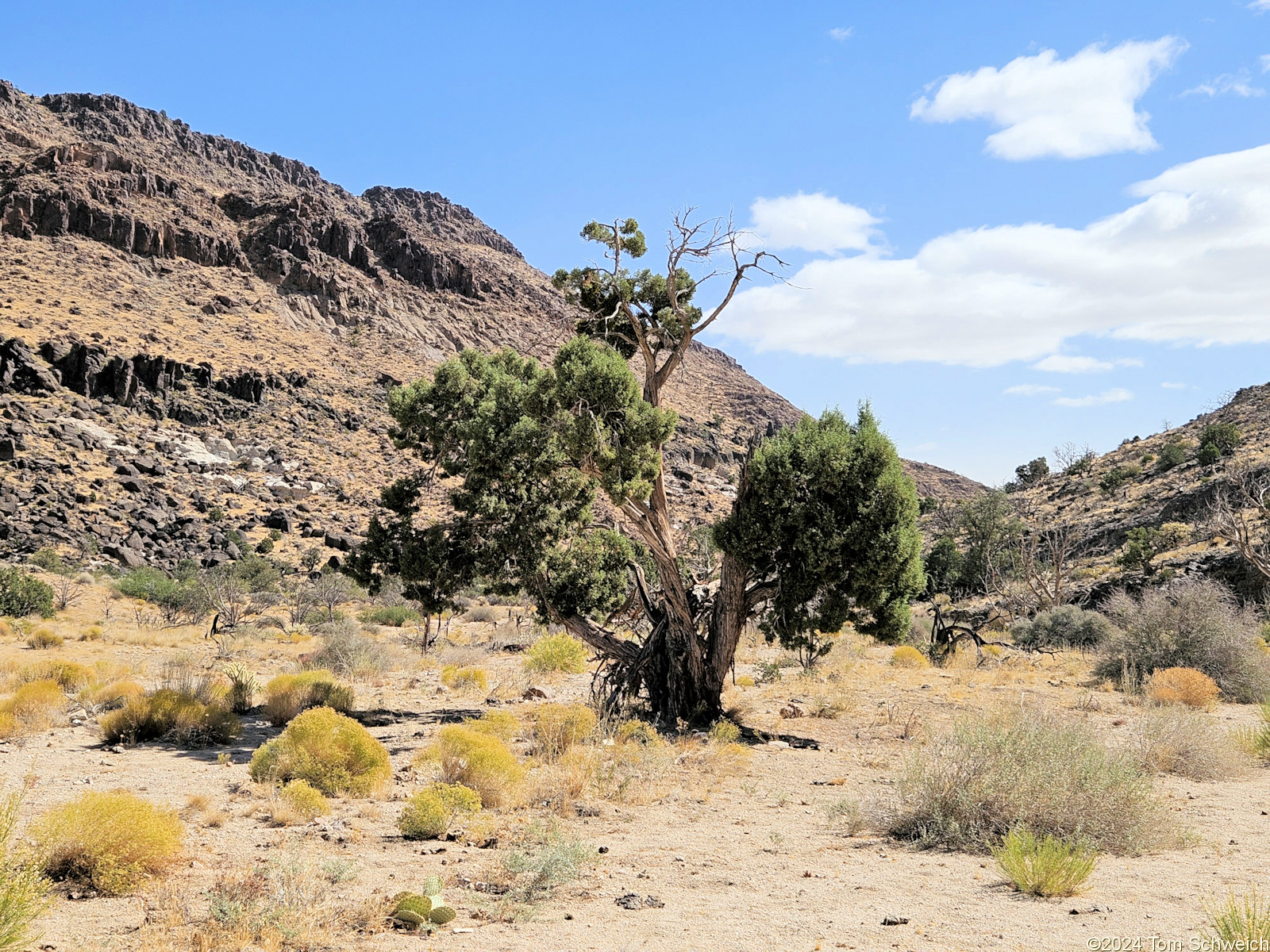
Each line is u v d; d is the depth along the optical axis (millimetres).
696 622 14969
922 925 5145
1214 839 7391
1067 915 5320
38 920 5105
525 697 17688
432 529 15016
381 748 9727
